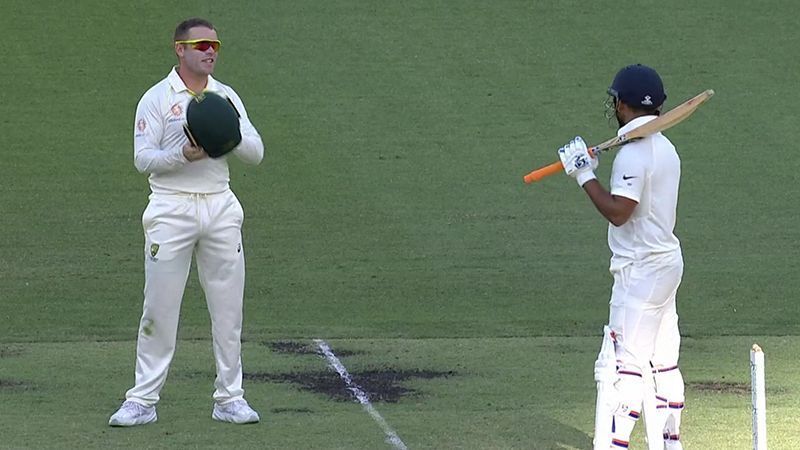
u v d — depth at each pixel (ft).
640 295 66.33
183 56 75.05
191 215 75.15
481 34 207.72
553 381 88.58
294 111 181.98
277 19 211.20
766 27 210.18
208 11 212.84
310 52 200.54
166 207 75.05
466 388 86.53
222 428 76.33
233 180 159.22
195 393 85.05
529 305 115.85
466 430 76.23
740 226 144.97
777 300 117.29
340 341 101.96
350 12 214.69
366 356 96.63
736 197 155.63
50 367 92.48
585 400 83.41
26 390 85.61
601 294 119.85
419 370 92.07
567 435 75.36
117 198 154.40
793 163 167.53
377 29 209.05
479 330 106.63
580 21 212.02
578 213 149.89
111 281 122.93
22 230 141.38
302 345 100.63
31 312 111.55
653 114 67.62
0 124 176.24
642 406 66.23
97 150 169.68
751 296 118.62
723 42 205.05
